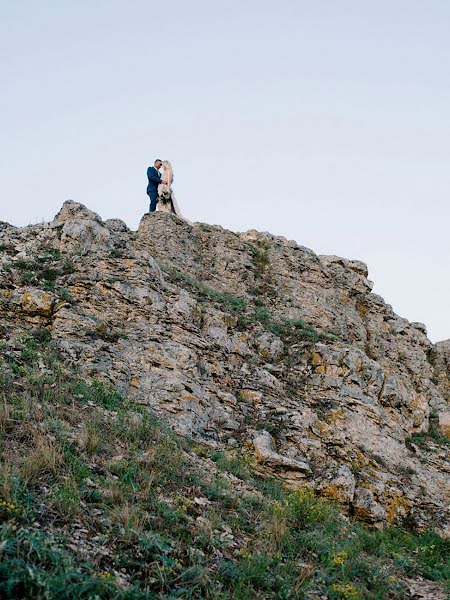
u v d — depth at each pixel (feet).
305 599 21.01
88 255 55.11
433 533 42.01
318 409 49.34
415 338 82.28
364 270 87.45
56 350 41.47
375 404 53.26
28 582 15.70
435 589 27.43
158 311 51.16
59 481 23.53
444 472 51.13
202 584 19.29
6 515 19.31
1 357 37.17
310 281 76.23
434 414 65.67
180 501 26.13
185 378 44.55
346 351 56.39
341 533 31.63
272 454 40.06
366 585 24.68
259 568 21.56
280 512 29.25
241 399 46.80
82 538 19.86
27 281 48.42
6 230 59.36
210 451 38.01
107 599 16.69
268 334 56.24
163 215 77.61
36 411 29.76
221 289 69.82
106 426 32.40
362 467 44.75
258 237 82.99
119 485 25.07
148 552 20.02
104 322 46.44
